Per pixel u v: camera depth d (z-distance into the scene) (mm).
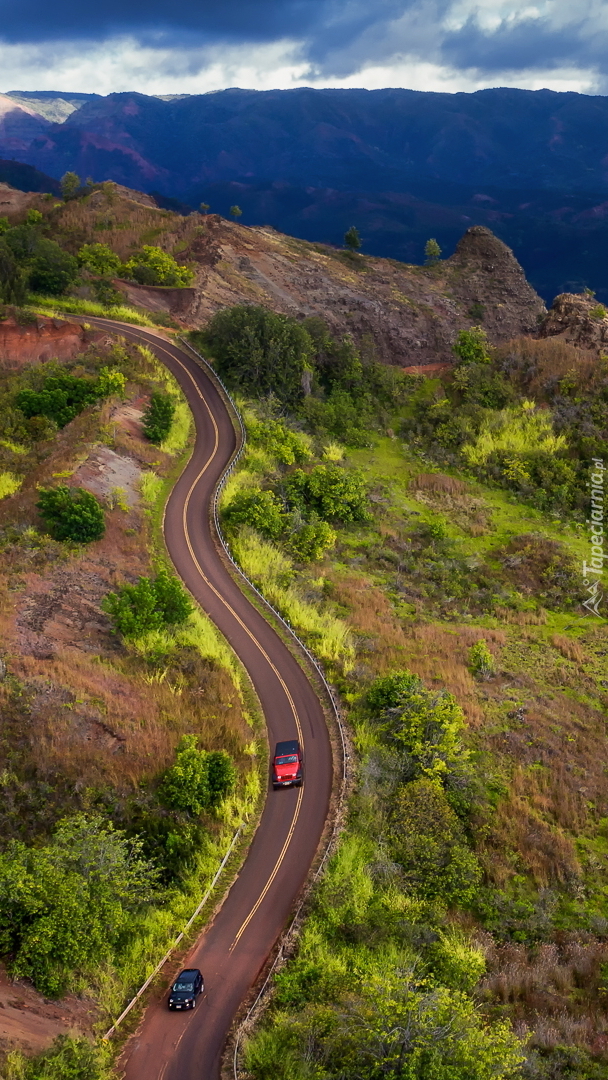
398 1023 24547
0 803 33938
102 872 30766
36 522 56375
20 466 68438
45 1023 26109
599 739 47438
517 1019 29547
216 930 32219
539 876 37562
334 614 57156
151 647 46812
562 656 56781
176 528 61938
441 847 37312
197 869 34906
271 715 45156
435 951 31328
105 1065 25516
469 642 56344
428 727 43656
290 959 30359
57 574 51062
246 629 52094
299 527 65938
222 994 29156
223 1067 26172
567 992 31594
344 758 41625
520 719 47969
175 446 73625
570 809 41656
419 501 78000
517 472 81062
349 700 46469
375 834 37562
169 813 36469
